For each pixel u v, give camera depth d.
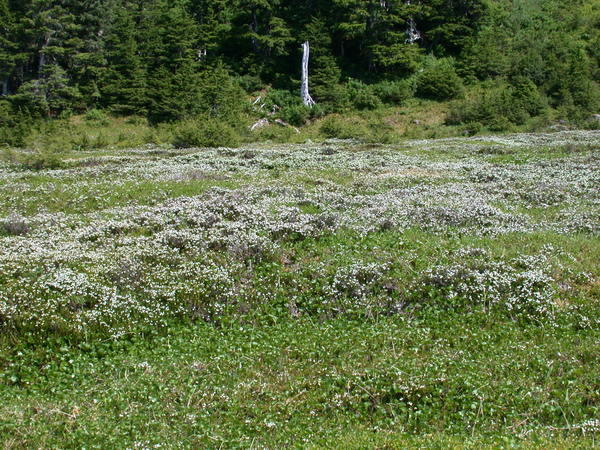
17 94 61.44
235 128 50.28
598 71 67.94
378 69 73.31
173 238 14.03
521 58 69.75
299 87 69.19
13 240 14.02
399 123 60.16
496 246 13.49
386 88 66.38
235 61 74.25
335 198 18.56
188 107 58.34
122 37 66.12
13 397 8.03
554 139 38.31
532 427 6.95
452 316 10.50
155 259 12.74
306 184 21.62
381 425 7.15
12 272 11.59
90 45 66.88
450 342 9.54
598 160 26.48
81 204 18.95
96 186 21.14
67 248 13.39
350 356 8.88
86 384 8.38
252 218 15.60
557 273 11.84
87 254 12.84
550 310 10.49
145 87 63.25
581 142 34.72
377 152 33.03
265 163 27.58
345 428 7.07
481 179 22.30
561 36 75.62
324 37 68.25
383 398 7.79
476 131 49.72
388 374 8.10
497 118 52.66
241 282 11.91
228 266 12.41
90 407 7.59
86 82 66.12
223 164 27.75
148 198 19.39
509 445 6.21
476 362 8.56
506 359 8.62
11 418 7.14
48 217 16.58
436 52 75.81
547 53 70.88
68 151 40.62
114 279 11.63
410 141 44.03
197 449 6.61
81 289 10.94
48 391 8.32
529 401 7.49
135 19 75.44
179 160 30.16
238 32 73.81
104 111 63.31
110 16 70.50
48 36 65.69
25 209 18.48
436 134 49.81
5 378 8.62
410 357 8.84
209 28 74.25
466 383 7.73
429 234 14.73
